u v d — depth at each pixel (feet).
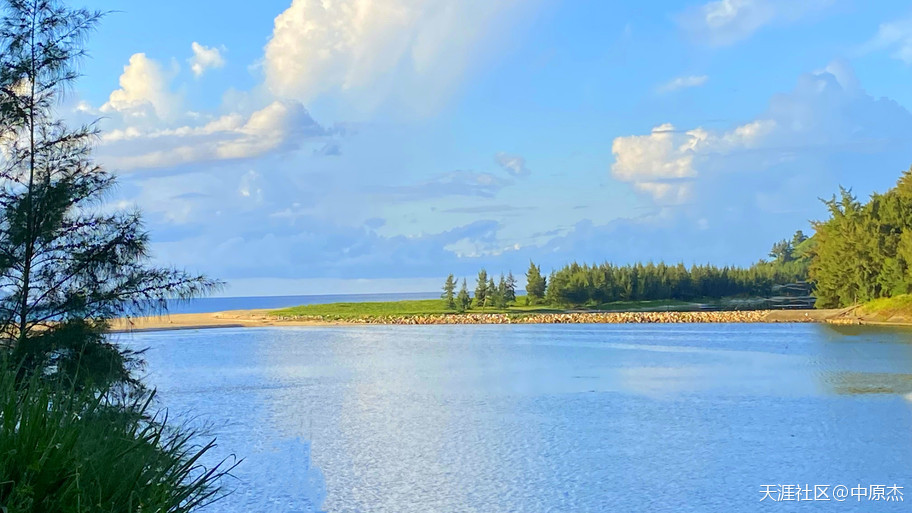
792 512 55.21
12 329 43.70
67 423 18.08
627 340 243.40
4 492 16.29
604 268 479.82
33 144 47.73
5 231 45.21
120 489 17.57
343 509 56.29
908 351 180.75
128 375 44.16
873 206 304.71
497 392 122.21
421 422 94.22
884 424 87.45
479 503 58.18
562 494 60.75
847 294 311.68
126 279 47.62
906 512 54.90
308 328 353.72
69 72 47.75
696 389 121.60
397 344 240.73
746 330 279.90
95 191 48.55
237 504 57.31
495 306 488.44
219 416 98.68
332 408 106.11
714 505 57.21
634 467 69.10
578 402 109.81
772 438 80.69
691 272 480.64
